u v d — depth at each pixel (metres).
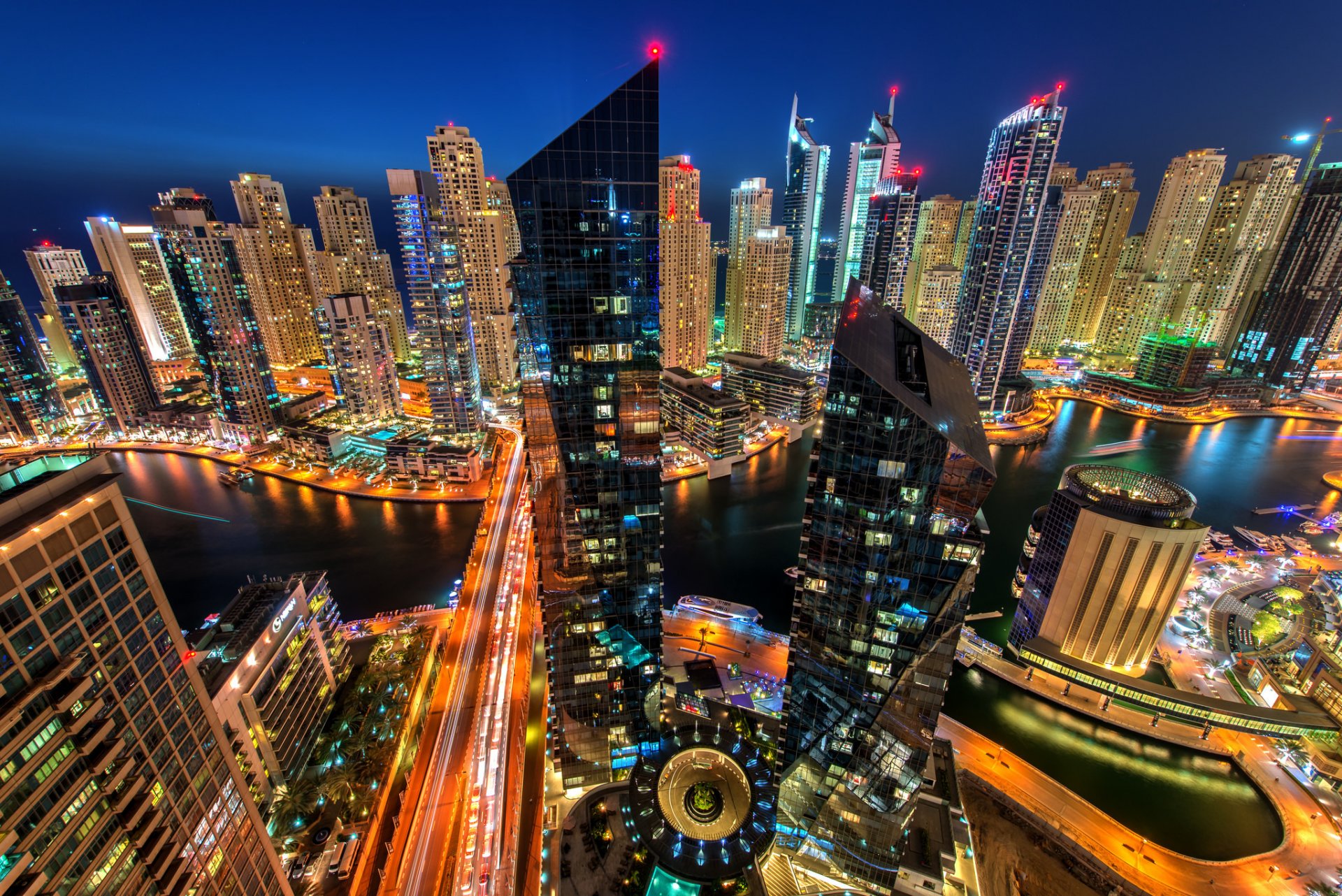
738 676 142.38
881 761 82.31
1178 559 130.62
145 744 60.97
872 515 69.06
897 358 72.75
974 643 156.88
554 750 112.06
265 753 107.75
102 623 57.00
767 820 89.62
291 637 118.19
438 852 99.75
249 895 75.12
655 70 70.56
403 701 131.25
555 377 80.94
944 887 87.56
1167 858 104.25
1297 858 104.19
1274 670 140.25
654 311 79.19
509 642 154.12
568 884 82.06
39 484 53.00
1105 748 128.50
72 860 52.47
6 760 47.78
